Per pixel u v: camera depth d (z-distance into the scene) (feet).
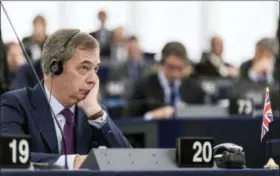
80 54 13.80
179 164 11.41
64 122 14.02
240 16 59.98
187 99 29.43
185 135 22.72
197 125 22.62
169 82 29.14
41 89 13.96
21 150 10.54
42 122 13.84
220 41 43.78
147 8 60.49
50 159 12.37
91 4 59.06
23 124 13.80
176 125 22.81
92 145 14.26
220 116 23.70
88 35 13.96
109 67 44.34
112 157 11.05
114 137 14.29
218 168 11.60
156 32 60.39
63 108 13.98
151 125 22.94
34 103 13.96
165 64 28.96
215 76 40.11
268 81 32.40
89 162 11.02
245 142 21.70
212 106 24.75
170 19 60.64
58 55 13.82
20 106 13.88
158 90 28.99
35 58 34.12
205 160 11.55
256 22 59.93
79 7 58.80
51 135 13.82
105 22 52.24
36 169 10.65
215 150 12.38
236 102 24.54
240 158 11.79
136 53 47.55
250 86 29.01
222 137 22.18
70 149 13.96
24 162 10.54
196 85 29.89
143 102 28.71
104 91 36.19
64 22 58.23
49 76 13.96
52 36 13.96
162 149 11.44
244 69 32.60
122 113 26.58
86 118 14.23
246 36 59.93
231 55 59.67
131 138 22.93
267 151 13.91
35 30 35.35
